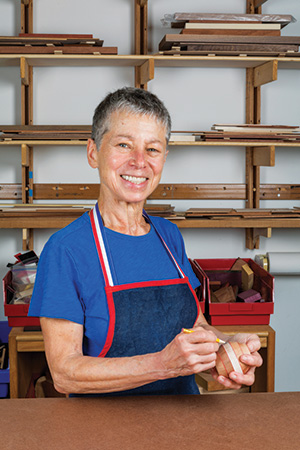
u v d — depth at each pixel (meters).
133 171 1.41
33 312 1.36
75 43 2.59
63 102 2.87
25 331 2.41
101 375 1.19
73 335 1.32
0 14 2.80
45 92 2.86
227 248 3.05
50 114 2.88
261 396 1.25
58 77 2.86
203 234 3.03
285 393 1.27
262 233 2.82
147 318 1.41
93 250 1.40
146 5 2.79
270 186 3.02
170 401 1.21
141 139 1.39
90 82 2.87
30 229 2.87
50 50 2.55
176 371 1.16
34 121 2.88
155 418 1.12
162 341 1.42
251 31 2.63
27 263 2.56
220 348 1.26
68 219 2.62
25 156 2.62
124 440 1.02
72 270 1.36
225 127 2.70
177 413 1.14
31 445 1.00
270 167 3.04
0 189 2.88
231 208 2.89
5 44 2.55
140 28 2.83
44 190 2.89
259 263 3.01
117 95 1.41
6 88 2.85
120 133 1.39
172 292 1.47
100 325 1.36
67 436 1.04
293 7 2.98
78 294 1.36
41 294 1.36
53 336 1.32
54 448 0.99
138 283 1.43
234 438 1.03
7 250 2.94
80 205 2.76
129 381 1.19
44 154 2.89
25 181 2.82
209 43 2.58
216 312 2.47
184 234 3.02
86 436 1.04
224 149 2.98
